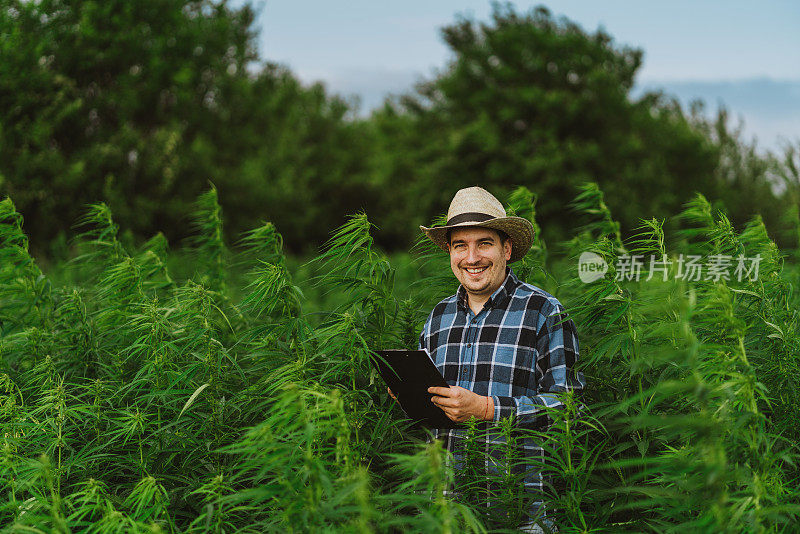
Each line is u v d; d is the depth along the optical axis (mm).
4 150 18359
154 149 21500
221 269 5258
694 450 2445
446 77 26766
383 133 32094
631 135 23031
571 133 23438
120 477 3525
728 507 2289
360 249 3793
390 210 32438
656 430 3188
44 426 3182
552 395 2881
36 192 18547
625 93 24578
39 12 19641
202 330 3408
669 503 2498
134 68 21812
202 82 24922
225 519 2795
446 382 3014
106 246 5051
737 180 23359
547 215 22516
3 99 18781
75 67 20469
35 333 4164
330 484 2094
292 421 2469
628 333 3166
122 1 21016
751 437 2293
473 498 2977
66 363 4031
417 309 4262
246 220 24453
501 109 24188
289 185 27031
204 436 3447
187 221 21719
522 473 2814
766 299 3535
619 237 4797
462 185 23844
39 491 2820
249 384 3783
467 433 2895
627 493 3033
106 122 21719
